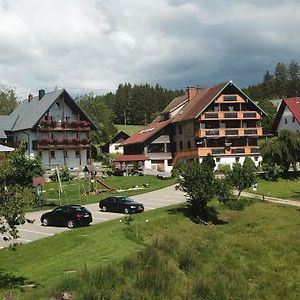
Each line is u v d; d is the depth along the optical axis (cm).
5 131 8575
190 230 4122
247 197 5444
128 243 3316
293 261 3328
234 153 8106
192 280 2789
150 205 5069
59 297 2252
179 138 8731
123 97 19675
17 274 2673
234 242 3741
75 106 8456
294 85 19325
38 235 3778
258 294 2775
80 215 4050
